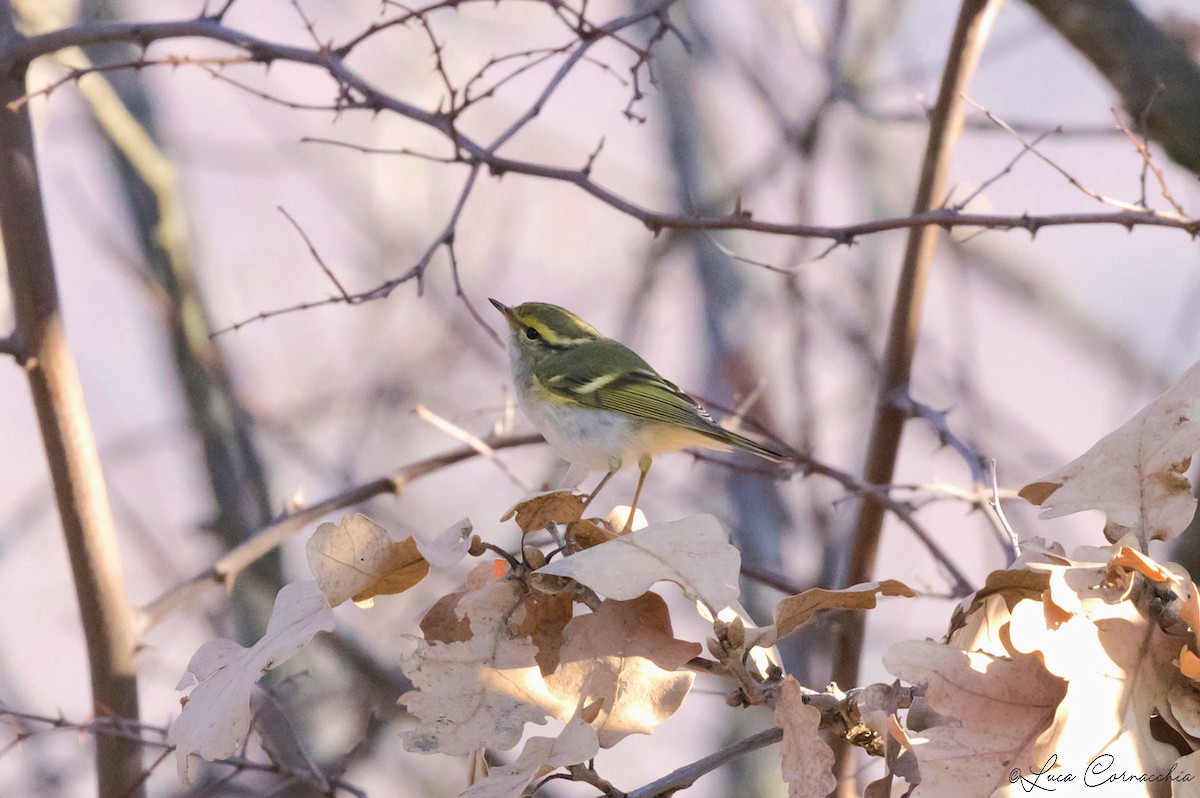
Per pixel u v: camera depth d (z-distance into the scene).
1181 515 5.11
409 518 17.03
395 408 17.30
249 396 16.03
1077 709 4.48
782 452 10.34
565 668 5.12
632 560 4.95
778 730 5.05
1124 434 5.40
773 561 15.27
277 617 5.23
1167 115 9.95
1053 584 4.66
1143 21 10.10
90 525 9.40
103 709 9.22
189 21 8.93
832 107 15.27
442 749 4.92
